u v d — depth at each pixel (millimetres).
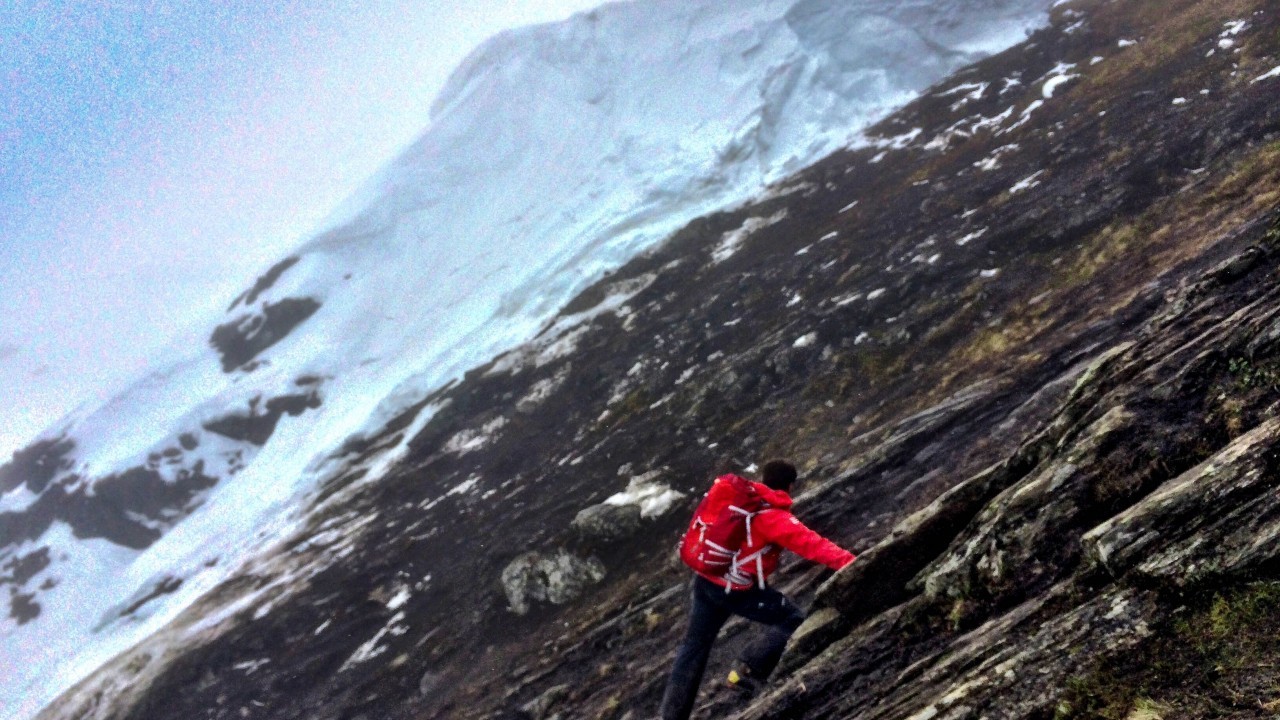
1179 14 11305
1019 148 10359
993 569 3648
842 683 3941
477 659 7250
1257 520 2746
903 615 3965
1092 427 3684
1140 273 6668
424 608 8414
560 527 8219
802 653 4281
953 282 8258
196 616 11180
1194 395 3494
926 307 8133
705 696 4922
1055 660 2939
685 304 11641
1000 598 3578
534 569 7668
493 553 8453
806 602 5172
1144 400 3627
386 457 12820
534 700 6109
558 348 12609
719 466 7832
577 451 9727
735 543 4328
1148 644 2764
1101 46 11898
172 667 9922
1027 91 11914
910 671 3615
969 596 3729
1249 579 2670
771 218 12875
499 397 12336
